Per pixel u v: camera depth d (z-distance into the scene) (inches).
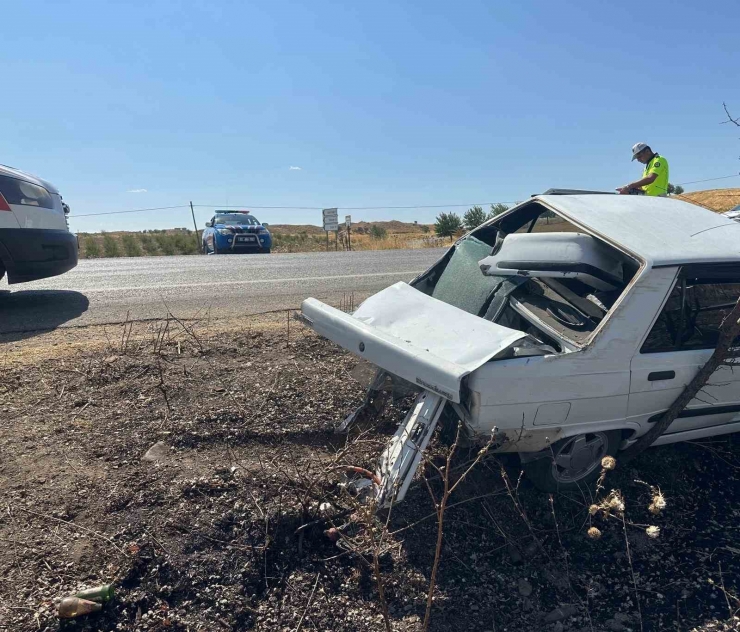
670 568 134.8
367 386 176.6
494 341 135.3
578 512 149.4
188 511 134.2
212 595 116.9
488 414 130.2
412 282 193.9
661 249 149.3
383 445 165.5
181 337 235.3
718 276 154.3
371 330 146.3
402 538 135.1
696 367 149.3
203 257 578.6
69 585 113.8
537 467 147.1
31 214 285.6
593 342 137.6
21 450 153.3
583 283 165.6
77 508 133.3
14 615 107.0
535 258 156.8
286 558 126.9
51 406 176.7
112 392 186.9
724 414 161.8
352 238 1279.5
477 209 1027.3
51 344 229.1
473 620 117.9
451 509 145.5
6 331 249.0
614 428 146.0
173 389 189.5
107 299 321.1
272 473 148.8
